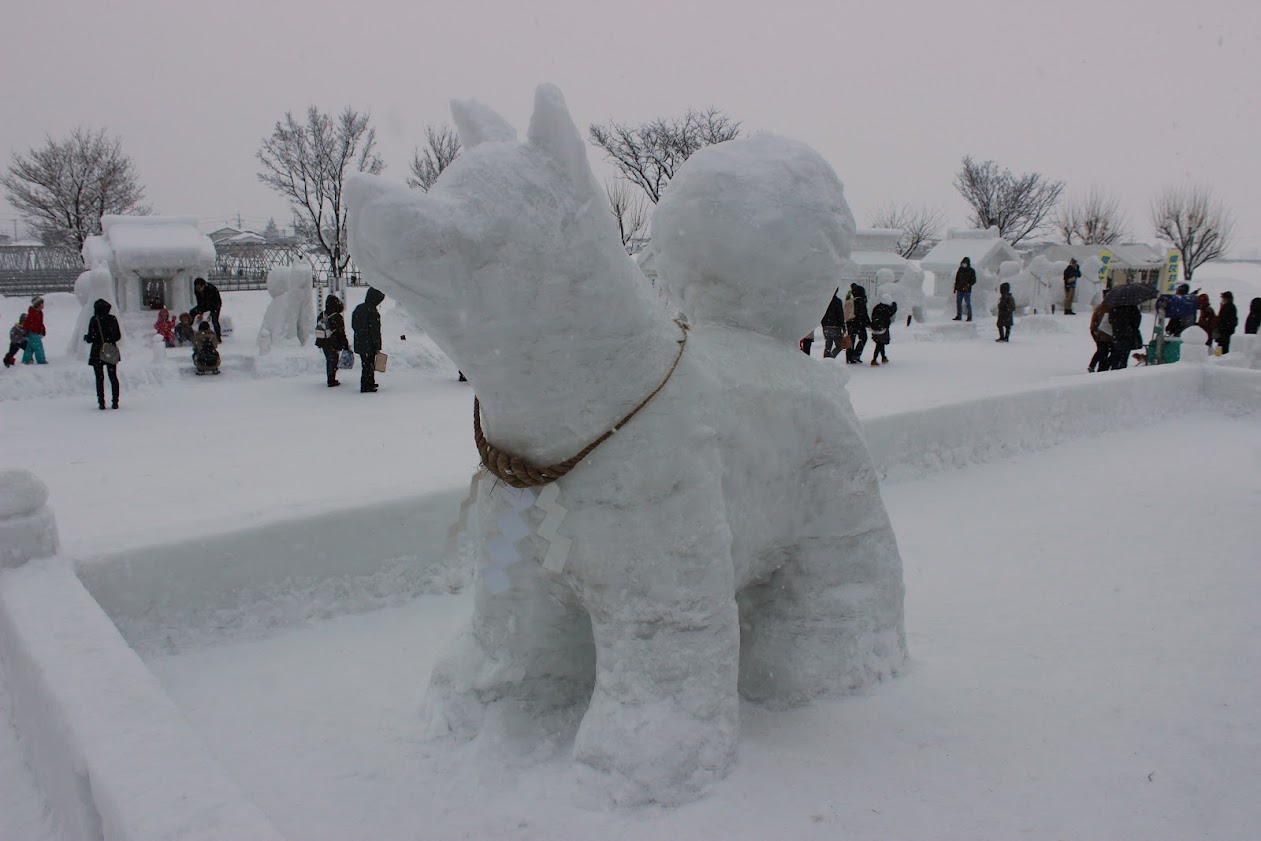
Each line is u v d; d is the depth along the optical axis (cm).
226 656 406
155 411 1194
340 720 344
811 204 332
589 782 276
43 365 1513
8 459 903
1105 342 1488
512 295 243
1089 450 842
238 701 363
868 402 1259
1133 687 362
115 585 390
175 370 1442
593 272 253
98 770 211
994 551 559
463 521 308
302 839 266
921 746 311
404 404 1248
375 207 225
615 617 281
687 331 308
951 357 1841
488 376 260
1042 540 580
